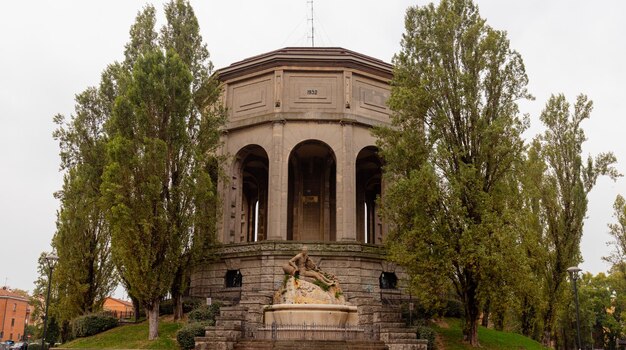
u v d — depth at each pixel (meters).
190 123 35.12
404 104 31.45
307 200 45.19
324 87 40.66
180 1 37.53
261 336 29.83
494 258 26.69
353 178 39.06
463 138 31.23
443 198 29.45
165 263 30.48
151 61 32.78
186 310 35.38
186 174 32.72
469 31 31.61
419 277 28.45
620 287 77.38
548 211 40.88
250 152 43.19
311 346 26.59
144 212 29.98
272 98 40.56
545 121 42.72
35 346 48.00
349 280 36.34
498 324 40.59
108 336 31.28
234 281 37.97
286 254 36.41
